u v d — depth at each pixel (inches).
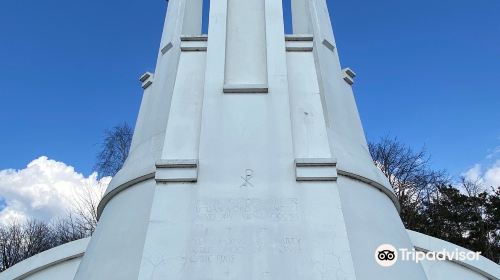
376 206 301.3
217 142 265.4
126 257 262.7
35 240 1309.1
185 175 251.1
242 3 350.6
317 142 271.9
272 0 337.1
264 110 279.3
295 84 302.5
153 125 346.3
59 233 1311.5
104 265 267.4
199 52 320.8
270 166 257.0
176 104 290.0
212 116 276.1
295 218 238.5
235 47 322.7
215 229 233.9
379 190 321.7
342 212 263.4
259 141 266.2
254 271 220.7
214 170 255.1
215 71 297.9
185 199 244.4
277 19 327.3
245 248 227.9
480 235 1197.1
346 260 225.1
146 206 282.8
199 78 306.2
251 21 338.6
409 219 1149.1
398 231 302.2
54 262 401.7
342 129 341.7
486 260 385.7
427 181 1291.8
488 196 1304.1
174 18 413.4
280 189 248.7
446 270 383.9
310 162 255.3
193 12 414.6
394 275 269.0
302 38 322.3
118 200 308.7
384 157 1284.4
